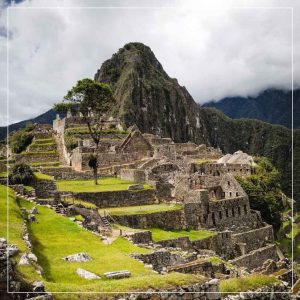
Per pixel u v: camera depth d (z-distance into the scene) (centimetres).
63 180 7919
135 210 6056
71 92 8325
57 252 2903
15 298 1683
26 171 5200
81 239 3341
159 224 6109
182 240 5397
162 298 1866
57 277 2356
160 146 10250
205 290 1964
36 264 2183
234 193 8125
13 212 3331
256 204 8938
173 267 3369
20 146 12212
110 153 9538
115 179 8125
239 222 7594
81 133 11219
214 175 8956
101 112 8819
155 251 3525
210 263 3612
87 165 8938
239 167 9975
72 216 4362
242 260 6097
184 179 7781
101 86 8394
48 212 4012
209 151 14912
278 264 5797
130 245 3675
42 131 12950
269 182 10150
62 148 11075
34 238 3161
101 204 6194
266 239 7669
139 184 7288
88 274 2403
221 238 6469
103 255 2958
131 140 10331
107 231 4256
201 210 6875
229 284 2261
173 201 7169
